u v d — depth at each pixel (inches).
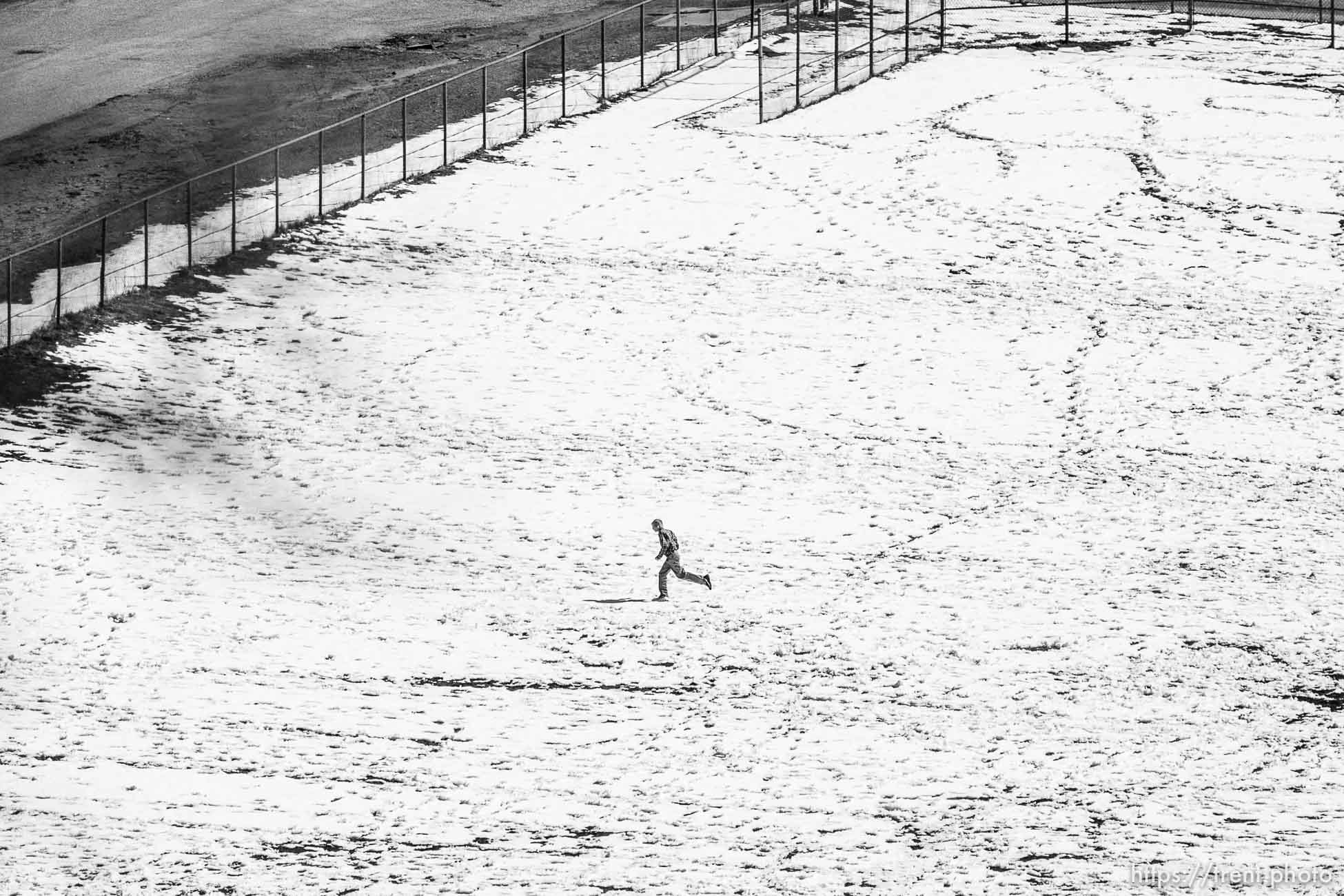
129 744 3710.6
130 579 4483.3
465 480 5201.8
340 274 6574.8
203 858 3270.2
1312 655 4126.5
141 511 4864.7
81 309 6013.8
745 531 4936.0
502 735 3804.1
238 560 4643.2
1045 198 7421.3
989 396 5836.6
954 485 5236.2
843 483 5241.1
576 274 6692.9
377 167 7667.3
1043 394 5846.5
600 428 5565.9
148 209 7096.5
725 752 3725.4
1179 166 7696.9
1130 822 3336.6
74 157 7819.9
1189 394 5807.1
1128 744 3710.6
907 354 6117.1
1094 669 4094.5
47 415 5319.9
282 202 7224.4
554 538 4867.1
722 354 6097.4
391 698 3969.0
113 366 5674.2
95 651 4126.5
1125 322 6348.4
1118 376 5944.9
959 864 3189.0
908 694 3993.6
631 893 3122.5
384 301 6387.8
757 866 3221.0
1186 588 4542.3
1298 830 3270.2
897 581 4630.9
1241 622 4323.3
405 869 3228.3
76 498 4886.8
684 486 5201.8
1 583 4397.1
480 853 3294.8
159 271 6427.2
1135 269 6786.4
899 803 3469.5
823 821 3403.1
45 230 6870.1
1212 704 3895.2
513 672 4109.3
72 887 3147.1
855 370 6008.9
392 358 5959.6
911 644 4252.0
